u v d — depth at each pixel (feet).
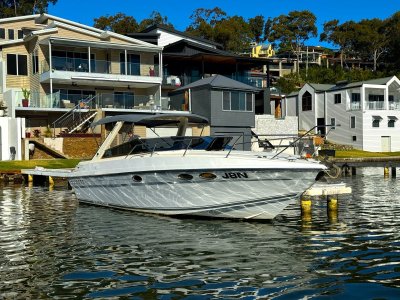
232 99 123.44
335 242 33.86
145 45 132.77
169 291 23.70
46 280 25.41
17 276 26.11
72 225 41.52
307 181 39.06
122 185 47.88
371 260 28.86
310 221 42.52
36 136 107.96
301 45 347.56
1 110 110.83
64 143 106.32
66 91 127.85
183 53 152.76
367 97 174.60
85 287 24.30
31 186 81.46
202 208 43.24
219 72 160.76
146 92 140.67
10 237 36.42
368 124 169.89
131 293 23.41
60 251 31.76
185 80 151.23
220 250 31.81
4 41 124.06
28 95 112.98
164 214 45.88
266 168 39.01
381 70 323.78
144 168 44.47
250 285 24.52
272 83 258.98
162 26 165.27
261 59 155.74
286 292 23.44
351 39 332.39
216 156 40.91
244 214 42.32
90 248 32.58
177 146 46.21
